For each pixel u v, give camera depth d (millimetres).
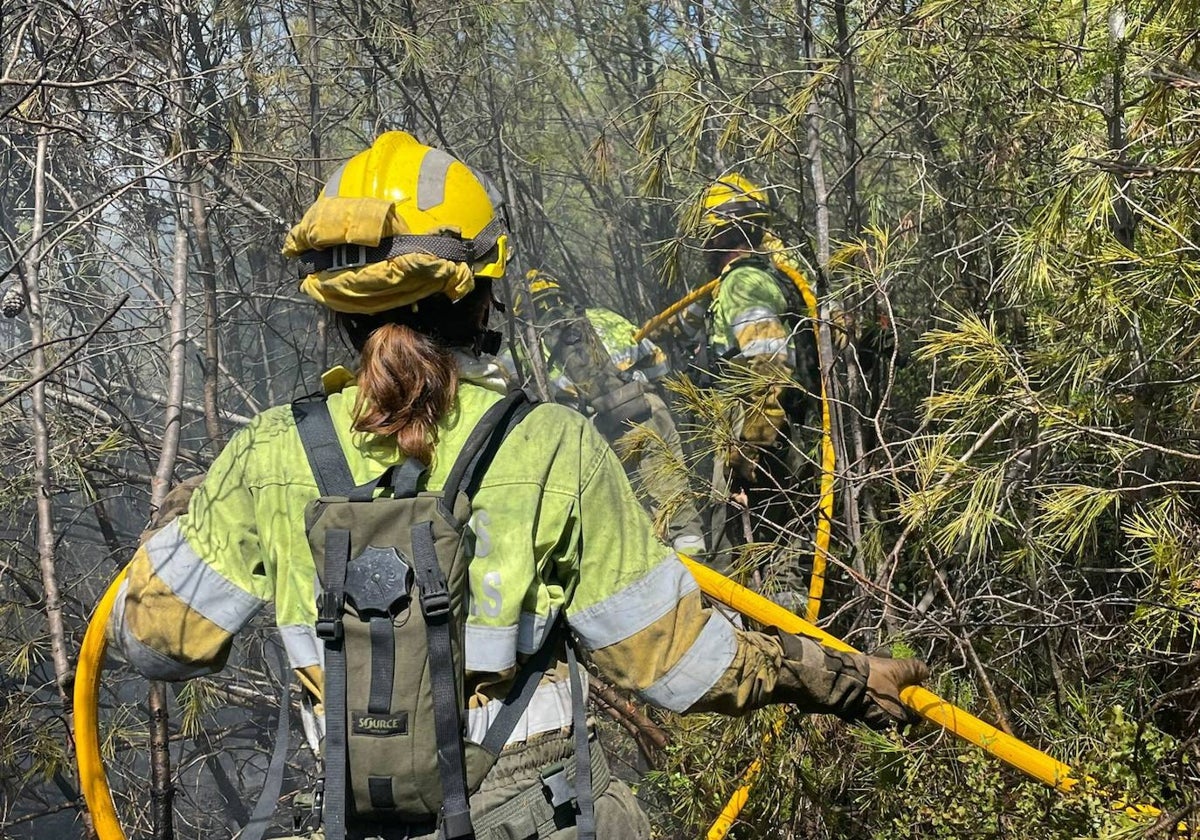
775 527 3023
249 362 6086
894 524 3365
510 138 5125
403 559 1413
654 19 4910
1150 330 2512
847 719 1713
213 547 1541
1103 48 2654
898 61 3244
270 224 4320
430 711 1395
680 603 1551
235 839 3801
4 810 4207
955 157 3568
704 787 2764
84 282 4867
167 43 3939
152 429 5172
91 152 4160
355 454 1509
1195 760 2180
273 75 4262
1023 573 2834
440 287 1524
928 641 2904
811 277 3543
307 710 1510
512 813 1464
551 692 1533
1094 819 2004
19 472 4160
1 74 3186
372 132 4473
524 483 1492
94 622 1828
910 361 3658
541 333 4695
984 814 2287
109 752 3881
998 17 2938
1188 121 2367
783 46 4547
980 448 2887
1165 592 2188
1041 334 2779
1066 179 2330
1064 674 2754
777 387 3150
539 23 5234
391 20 4289
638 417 4684
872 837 2596
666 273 3420
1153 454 2535
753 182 4180
